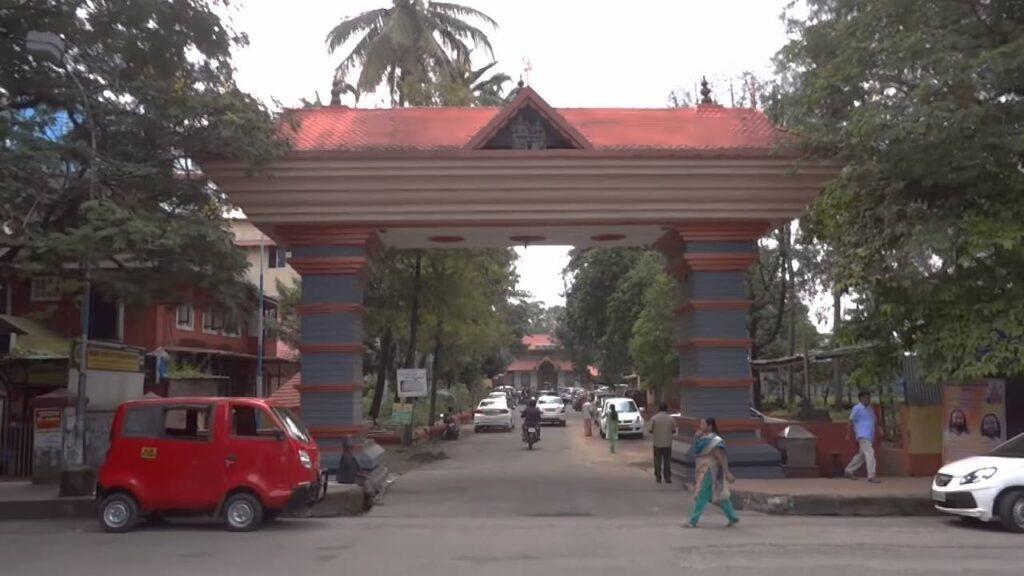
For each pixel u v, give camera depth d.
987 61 13.89
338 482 16.05
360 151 16.80
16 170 13.26
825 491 15.34
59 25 14.87
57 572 9.86
